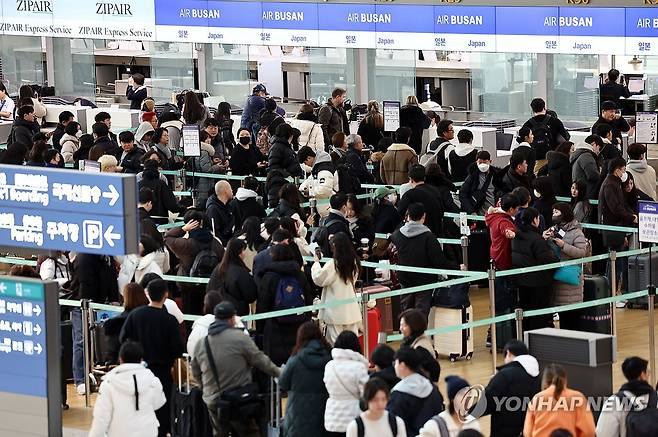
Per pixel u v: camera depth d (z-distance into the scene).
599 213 29.77
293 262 23.62
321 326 25.31
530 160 31.36
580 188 29.73
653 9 36.72
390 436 18.22
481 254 30.69
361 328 25.50
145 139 37.28
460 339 26.53
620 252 28.05
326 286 24.27
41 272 26.47
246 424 21.19
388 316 27.41
